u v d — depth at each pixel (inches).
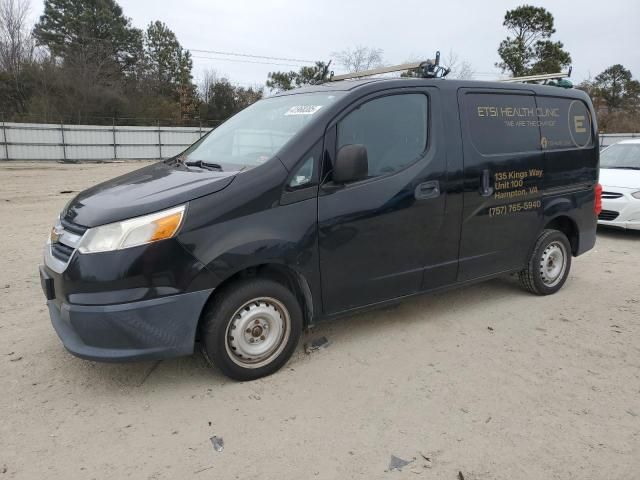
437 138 164.6
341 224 145.6
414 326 180.1
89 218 126.7
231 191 130.7
